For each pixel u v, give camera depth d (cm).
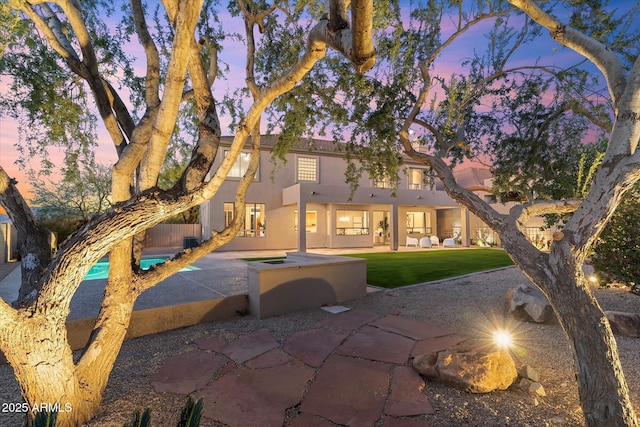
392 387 364
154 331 561
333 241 2206
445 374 363
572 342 274
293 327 582
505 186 670
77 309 653
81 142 540
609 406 252
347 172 654
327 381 380
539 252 311
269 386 370
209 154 382
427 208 2742
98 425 298
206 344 502
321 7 495
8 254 1542
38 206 2069
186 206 339
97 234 291
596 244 578
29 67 476
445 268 1230
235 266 1327
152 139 318
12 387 379
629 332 504
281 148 610
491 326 570
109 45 527
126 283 352
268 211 2106
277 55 566
